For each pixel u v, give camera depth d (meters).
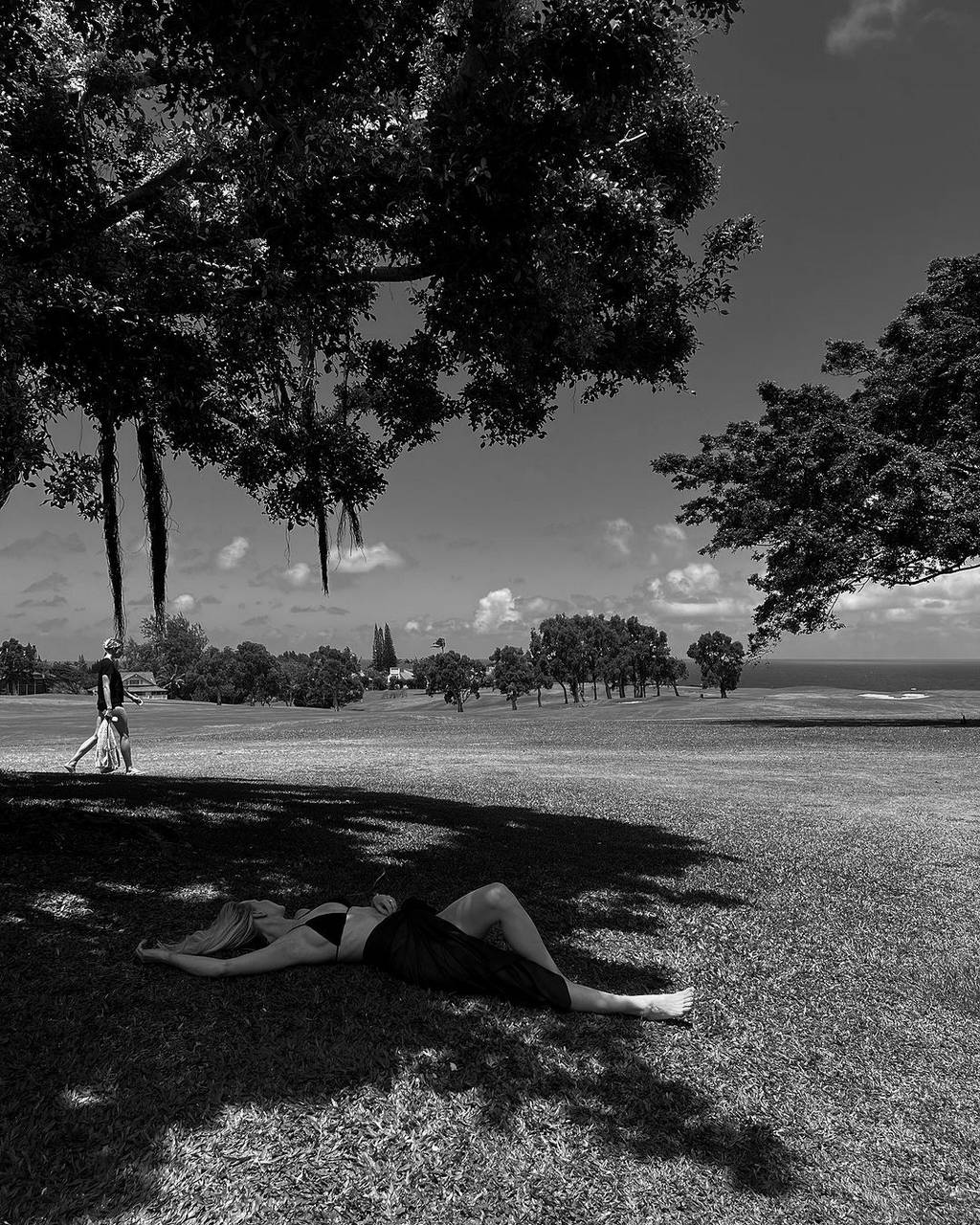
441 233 7.31
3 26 6.27
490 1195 2.82
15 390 7.08
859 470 26.31
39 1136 2.91
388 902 4.52
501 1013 4.03
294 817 8.37
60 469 8.28
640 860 7.60
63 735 26.45
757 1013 4.50
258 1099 3.20
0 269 6.40
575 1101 3.40
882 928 6.17
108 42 6.76
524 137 6.68
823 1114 3.59
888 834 9.73
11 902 5.05
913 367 27.12
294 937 4.36
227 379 9.18
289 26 5.76
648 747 20.66
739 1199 2.96
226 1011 3.83
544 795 11.82
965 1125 3.63
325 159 6.69
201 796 9.29
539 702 121.75
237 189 7.37
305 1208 2.69
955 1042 4.41
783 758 18.28
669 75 7.84
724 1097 3.60
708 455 30.05
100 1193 2.67
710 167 8.87
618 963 4.98
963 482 24.91
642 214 7.73
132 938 4.67
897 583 28.20
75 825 6.76
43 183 7.24
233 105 6.28
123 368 7.71
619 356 9.02
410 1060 3.55
